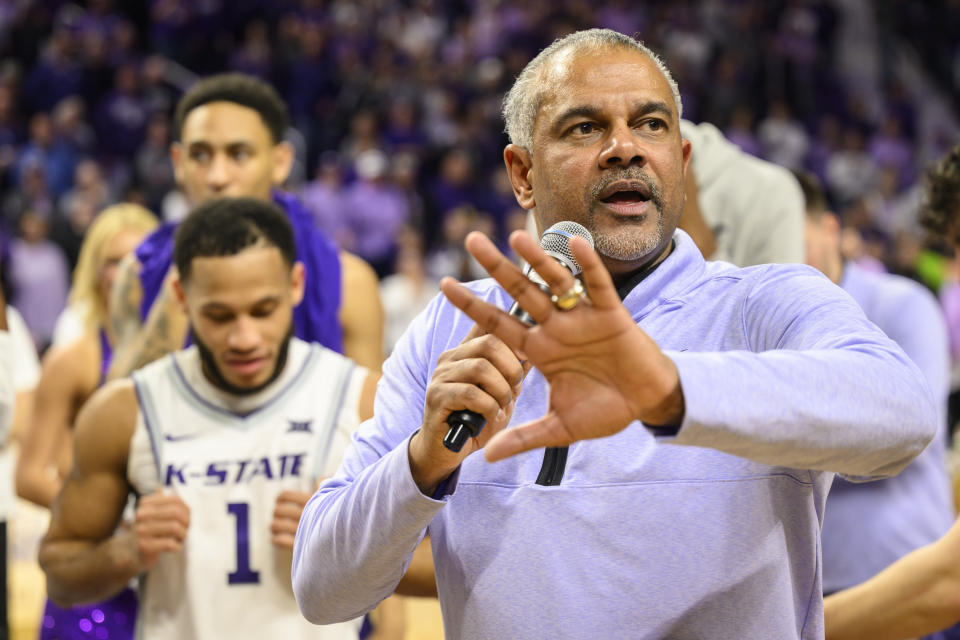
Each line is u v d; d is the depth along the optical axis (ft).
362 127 78.07
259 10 90.07
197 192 20.72
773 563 9.51
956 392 26.96
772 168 19.42
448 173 76.69
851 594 11.98
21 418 26.55
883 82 102.27
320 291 19.39
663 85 10.39
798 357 8.34
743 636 9.39
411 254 62.23
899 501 19.31
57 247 63.00
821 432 8.12
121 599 18.37
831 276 20.94
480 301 7.97
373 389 15.67
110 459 15.34
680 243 10.66
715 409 7.77
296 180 73.61
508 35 91.71
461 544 10.00
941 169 16.74
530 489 9.80
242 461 15.15
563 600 9.49
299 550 10.56
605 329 7.71
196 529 14.98
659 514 9.50
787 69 94.58
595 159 10.12
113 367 19.10
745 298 10.08
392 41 88.84
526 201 11.20
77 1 89.45
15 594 25.34
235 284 14.85
